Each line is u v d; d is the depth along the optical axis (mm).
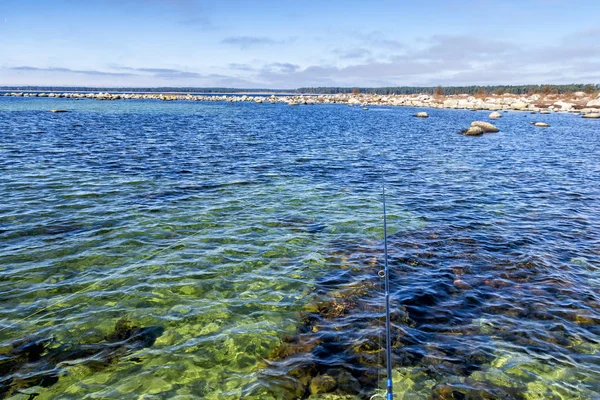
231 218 11406
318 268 8500
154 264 8359
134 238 9633
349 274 8242
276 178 16625
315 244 9805
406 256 9188
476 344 5984
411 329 6328
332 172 18406
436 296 7379
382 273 8266
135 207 11922
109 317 6457
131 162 18344
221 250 9211
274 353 5723
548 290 7660
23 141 22984
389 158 22953
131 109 60188
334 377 5238
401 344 5934
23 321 6238
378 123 48812
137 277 7781
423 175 18422
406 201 13930
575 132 41156
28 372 5152
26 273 7723
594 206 13766
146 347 5781
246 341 5973
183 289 7430
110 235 9734
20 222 10258
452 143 30906
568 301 7270
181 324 6363
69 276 7703
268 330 6266
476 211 12930
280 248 9477
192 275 7969
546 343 6039
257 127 38375
